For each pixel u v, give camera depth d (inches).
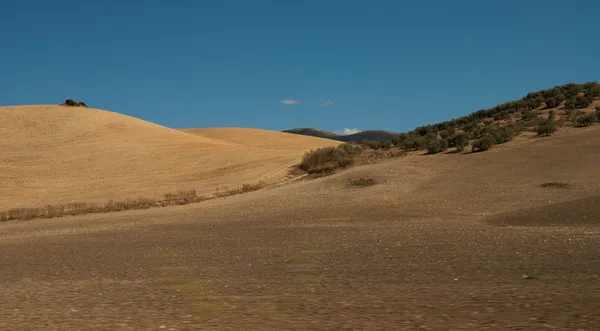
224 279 588.1
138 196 2384.4
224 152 3523.6
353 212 1477.6
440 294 446.3
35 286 597.0
